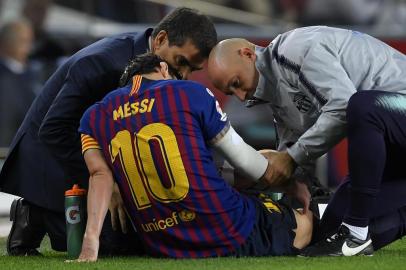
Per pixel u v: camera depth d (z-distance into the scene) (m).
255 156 13.31
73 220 14.03
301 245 13.38
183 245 12.88
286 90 13.95
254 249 12.98
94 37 34.03
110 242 14.39
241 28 35.91
